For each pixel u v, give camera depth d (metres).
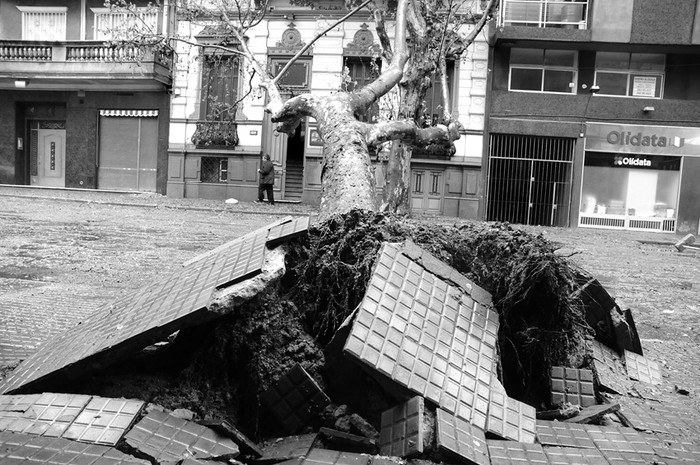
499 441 2.70
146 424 2.54
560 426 3.04
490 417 2.80
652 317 8.17
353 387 2.98
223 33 25.09
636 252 17.52
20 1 28.78
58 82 28.27
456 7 16.12
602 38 24.80
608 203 26.45
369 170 5.70
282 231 3.55
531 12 25.95
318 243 3.50
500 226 3.90
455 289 3.37
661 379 4.45
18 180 30.47
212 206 23.25
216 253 4.00
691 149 25.89
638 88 26.17
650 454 2.86
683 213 26.09
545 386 3.60
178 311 2.90
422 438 2.52
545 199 26.44
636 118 26.02
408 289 3.16
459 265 3.65
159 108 28.41
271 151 27.52
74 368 2.90
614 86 26.25
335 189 5.45
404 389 2.70
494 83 26.09
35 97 29.70
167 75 27.69
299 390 2.93
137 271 9.41
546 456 2.66
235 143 27.58
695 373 4.95
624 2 24.53
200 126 27.75
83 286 8.12
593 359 3.88
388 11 22.78
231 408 3.00
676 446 3.02
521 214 26.44
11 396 2.83
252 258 3.21
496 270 3.58
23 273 8.98
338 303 3.37
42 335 5.52
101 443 2.42
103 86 28.39
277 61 27.09
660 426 3.32
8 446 2.36
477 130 26.16
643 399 3.83
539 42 25.30
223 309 2.82
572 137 26.08
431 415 2.65
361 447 2.71
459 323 3.17
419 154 26.33
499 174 26.45
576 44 25.31
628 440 3.00
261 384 3.02
